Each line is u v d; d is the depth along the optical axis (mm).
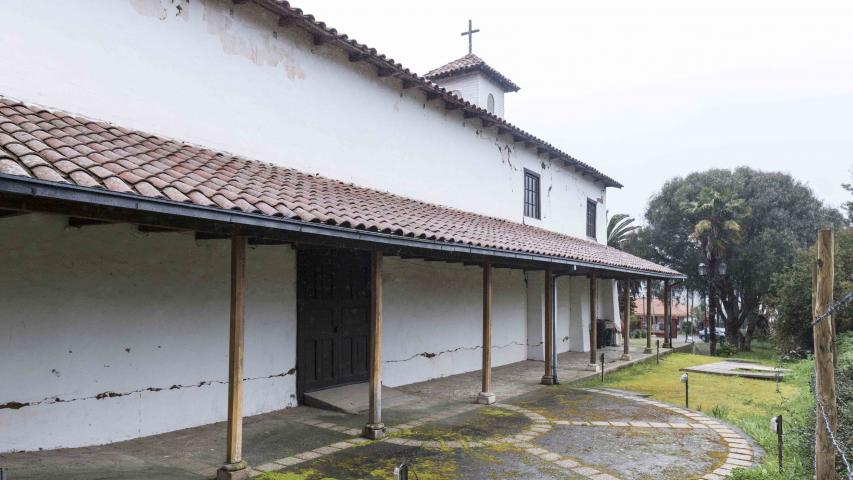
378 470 5586
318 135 8922
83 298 5855
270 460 5832
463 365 12273
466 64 16359
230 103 7582
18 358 5352
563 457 6172
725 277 29750
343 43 8984
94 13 6137
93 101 6086
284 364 8141
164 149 6078
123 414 6145
